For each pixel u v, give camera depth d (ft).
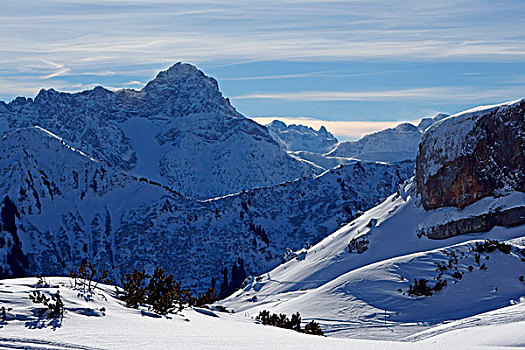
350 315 176.04
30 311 66.59
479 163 376.89
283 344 70.44
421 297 184.14
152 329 69.56
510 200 354.54
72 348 54.19
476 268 202.69
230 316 118.62
